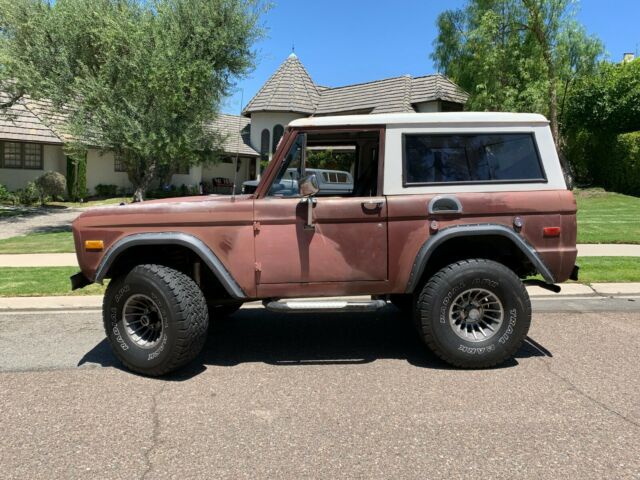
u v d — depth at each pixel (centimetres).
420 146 472
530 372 462
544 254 462
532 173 471
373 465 312
